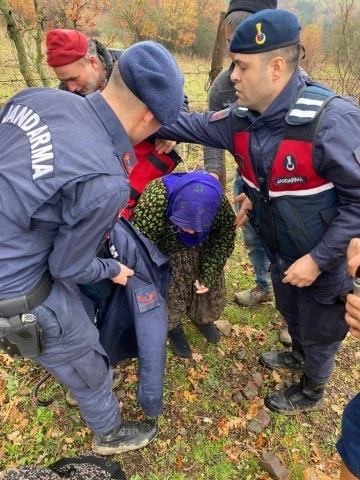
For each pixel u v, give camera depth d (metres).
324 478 2.18
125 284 2.01
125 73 1.34
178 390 2.66
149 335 2.13
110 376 2.04
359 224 1.63
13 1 6.05
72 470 1.60
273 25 1.50
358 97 5.58
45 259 1.55
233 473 2.24
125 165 1.50
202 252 2.46
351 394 2.75
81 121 1.37
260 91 1.61
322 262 1.73
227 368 2.85
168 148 2.34
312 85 1.70
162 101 1.36
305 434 2.46
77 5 5.03
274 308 3.41
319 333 2.13
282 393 2.59
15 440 2.29
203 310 2.65
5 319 1.53
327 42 6.80
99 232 1.42
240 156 1.86
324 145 1.54
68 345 1.72
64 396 2.53
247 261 4.00
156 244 2.27
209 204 1.92
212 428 2.45
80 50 2.35
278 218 1.85
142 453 2.29
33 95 1.48
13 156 1.37
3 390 2.55
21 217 1.37
